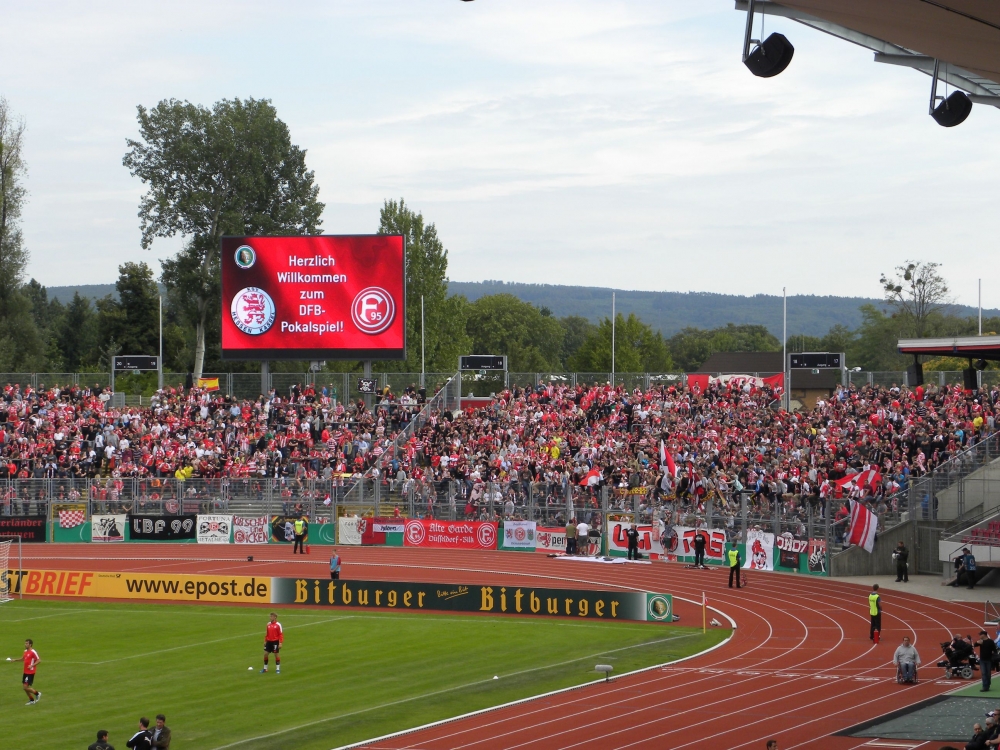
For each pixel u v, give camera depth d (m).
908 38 22.00
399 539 66.19
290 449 71.69
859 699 30.42
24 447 71.38
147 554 63.66
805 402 85.62
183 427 74.75
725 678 33.84
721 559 58.16
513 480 65.81
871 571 53.91
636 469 63.16
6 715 30.52
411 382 80.12
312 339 75.06
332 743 27.48
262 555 63.06
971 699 29.91
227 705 31.52
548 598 45.28
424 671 35.69
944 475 54.28
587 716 29.53
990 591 48.66
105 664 37.09
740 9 22.14
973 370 58.16
